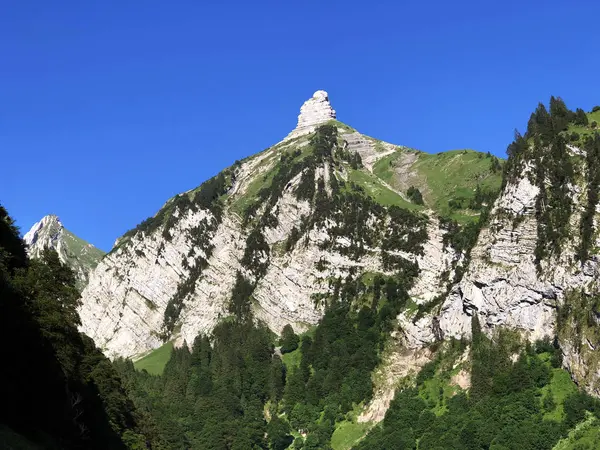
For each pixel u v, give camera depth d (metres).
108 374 151.38
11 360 107.12
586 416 161.00
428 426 181.00
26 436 103.38
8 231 133.75
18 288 119.81
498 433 165.12
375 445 183.50
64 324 130.50
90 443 125.38
